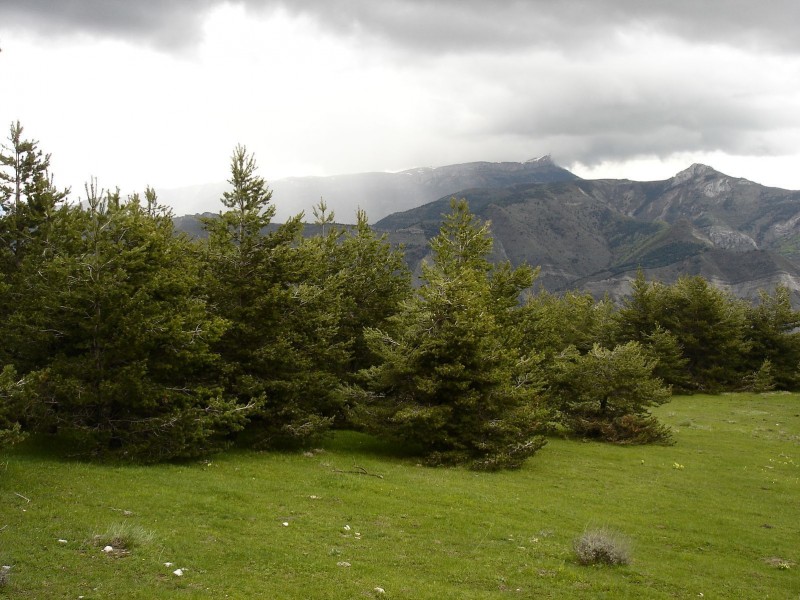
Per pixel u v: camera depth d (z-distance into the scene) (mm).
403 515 19406
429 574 14492
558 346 47625
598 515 21719
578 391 40406
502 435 29891
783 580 16297
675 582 15273
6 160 26484
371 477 24516
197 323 24281
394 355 29859
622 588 14469
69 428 22609
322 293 30672
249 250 28328
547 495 24188
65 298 22000
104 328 22375
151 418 23406
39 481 18641
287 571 13703
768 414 53250
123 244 23359
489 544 17188
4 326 23203
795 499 26141
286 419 29156
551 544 17641
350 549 15672
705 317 72500
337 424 36594
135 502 17562
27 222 26500
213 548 14570
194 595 11789
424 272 36562
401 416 28250
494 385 30172
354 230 42812
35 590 11273
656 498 25016
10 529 14219
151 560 13289
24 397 18734
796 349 72188
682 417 51500
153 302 23312
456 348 29734
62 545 13602
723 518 22453
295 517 18031
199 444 24984
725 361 72000
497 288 41625
